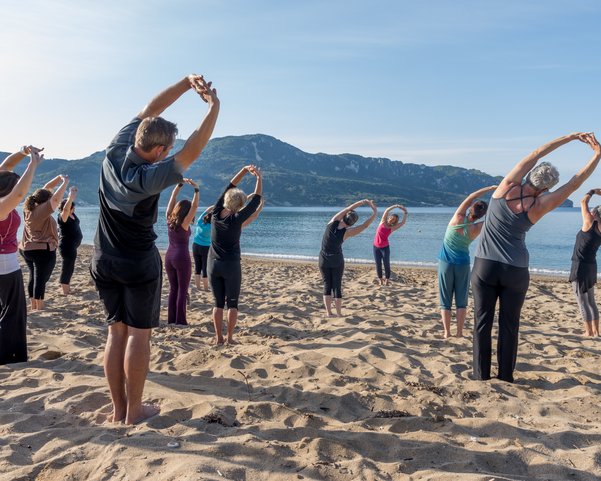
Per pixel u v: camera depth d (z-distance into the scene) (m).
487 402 4.18
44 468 2.81
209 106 2.96
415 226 62.31
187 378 4.51
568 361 5.46
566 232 50.56
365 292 11.16
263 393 4.20
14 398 3.92
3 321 4.85
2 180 4.11
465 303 6.65
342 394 4.11
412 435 3.39
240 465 2.82
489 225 4.63
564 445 3.33
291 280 13.10
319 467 2.87
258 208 6.05
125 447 2.96
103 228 3.17
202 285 10.72
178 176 2.89
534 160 4.50
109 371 3.42
